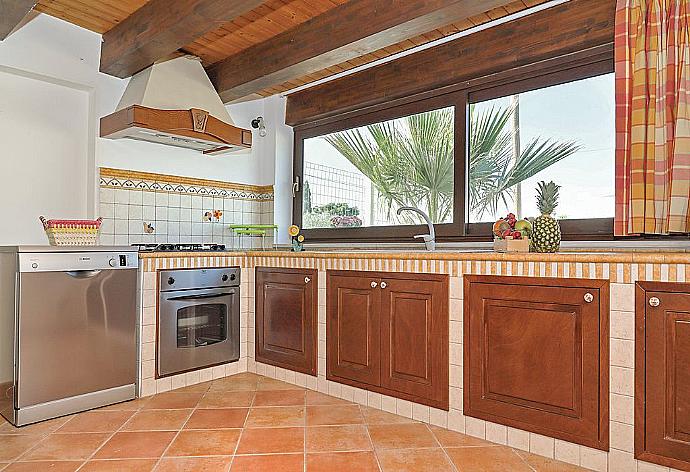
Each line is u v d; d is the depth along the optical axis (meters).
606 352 2.01
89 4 3.06
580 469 2.04
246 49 3.65
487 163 3.28
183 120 3.33
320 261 3.09
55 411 2.60
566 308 2.12
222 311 3.45
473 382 2.38
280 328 3.34
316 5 3.01
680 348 1.85
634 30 2.38
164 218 3.88
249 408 2.78
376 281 2.78
